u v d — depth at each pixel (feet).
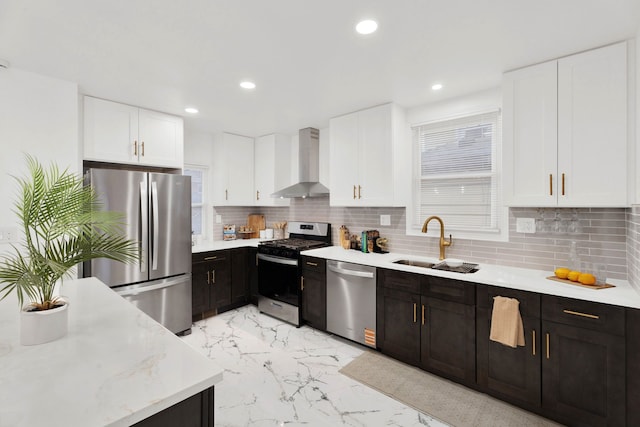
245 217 15.83
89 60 7.07
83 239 4.35
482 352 7.18
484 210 9.31
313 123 12.52
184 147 13.41
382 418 6.49
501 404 6.90
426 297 8.08
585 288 6.31
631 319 5.46
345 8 5.26
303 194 12.37
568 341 6.09
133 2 5.07
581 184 6.66
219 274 12.41
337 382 7.79
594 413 5.82
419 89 8.93
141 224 9.52
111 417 2.47
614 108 6.31
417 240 10.51
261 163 14.71
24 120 7.52
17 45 6.40
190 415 2.97
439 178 10.11
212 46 6.50
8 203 7.25
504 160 7.66
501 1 5.07
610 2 5.09
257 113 11.16
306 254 11.07
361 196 10.72
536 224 8.19
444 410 6.72
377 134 10.28
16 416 2.44
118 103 9.86
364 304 9.43
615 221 7.16
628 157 6.17
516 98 7.52
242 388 7.54
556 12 5.37
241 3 5.11
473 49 6.64
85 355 3.49
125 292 9.19
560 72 6.92
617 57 6.27
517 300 6.66
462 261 9.41
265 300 12.47
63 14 5.37
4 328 4.26
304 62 7.25
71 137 8.20
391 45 6.49
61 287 6.31
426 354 8.12
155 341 3.88
